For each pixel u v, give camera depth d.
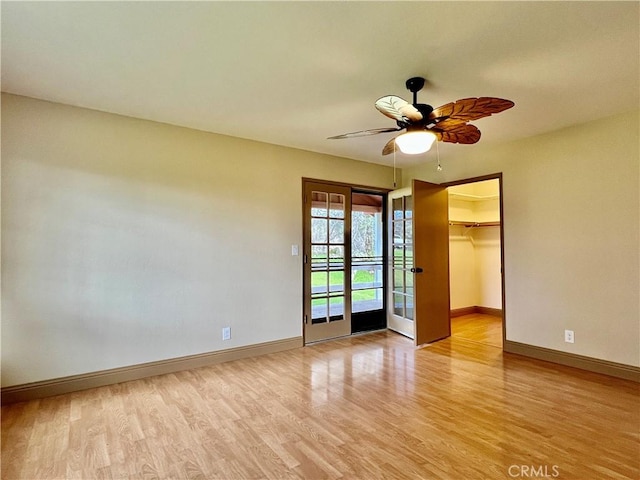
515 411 2.49
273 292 4.02
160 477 1.81
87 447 2.08
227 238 3.70
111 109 3.02
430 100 2.85
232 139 3.75
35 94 2.72
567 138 3.47
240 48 2.11
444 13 1.79
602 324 3.23
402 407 2.57
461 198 5.84
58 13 1.77
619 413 2.45
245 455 1.99
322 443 2.11
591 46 2.08
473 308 6.05
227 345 3.68
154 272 3.28
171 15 1.79
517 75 2.44
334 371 3.35
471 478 1.77
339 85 2.59
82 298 2.95
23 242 2.73
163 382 3.10
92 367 2.98
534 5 1.73
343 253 4.69
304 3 1.70
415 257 4.23
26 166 2.75
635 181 3.04
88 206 2.99
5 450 2.05
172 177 3.39
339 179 4.62
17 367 2.69
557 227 3.54
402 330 4.74
